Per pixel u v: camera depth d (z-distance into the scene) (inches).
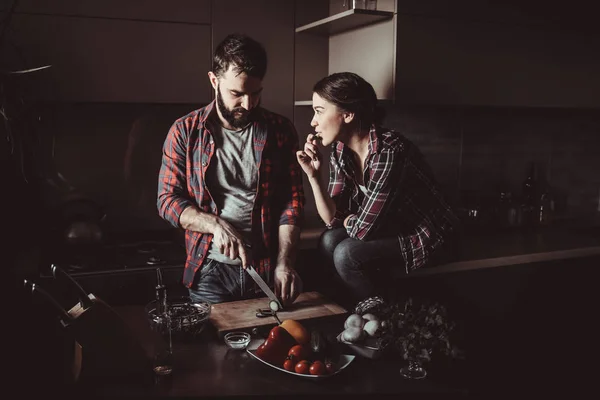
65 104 112.0
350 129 94.4
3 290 94.0
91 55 104.4
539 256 113.0
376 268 99.8
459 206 137.3
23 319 90.2
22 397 58.5
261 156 88.6
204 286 88.5
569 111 144.6
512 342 113.8
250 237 89.4
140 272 99.0
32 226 109.3
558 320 116.3
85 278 95.8
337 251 96.7
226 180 88.6
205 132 87.1
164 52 109.5
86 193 116.0
